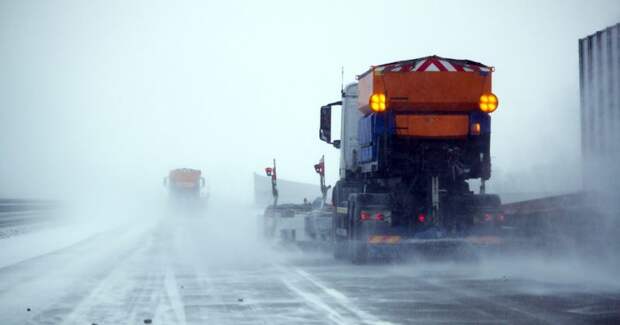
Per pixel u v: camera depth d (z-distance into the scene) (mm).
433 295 33938
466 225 46375
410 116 47656
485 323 27250
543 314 28750
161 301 33438
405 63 47531
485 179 47938
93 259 54719
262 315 29500
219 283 39375
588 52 45562
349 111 54969
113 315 30109
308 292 35500
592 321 27266
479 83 47438
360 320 28109
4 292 37031
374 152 48188
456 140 47906
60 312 31031
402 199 46906
